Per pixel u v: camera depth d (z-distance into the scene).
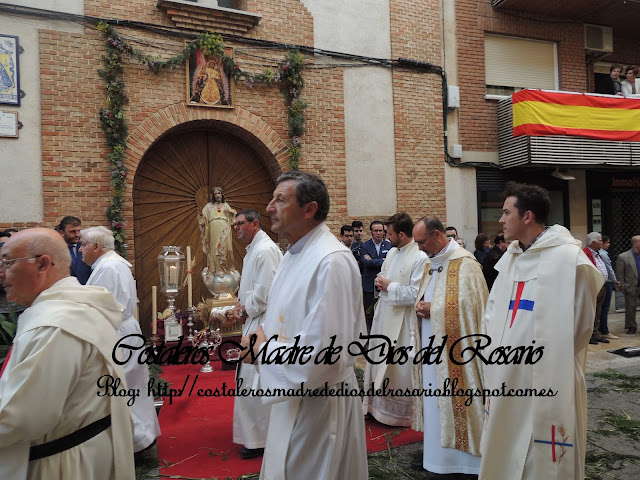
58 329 1.79
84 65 6.65
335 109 8.21
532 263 2.60
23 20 6.35
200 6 7.12
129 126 6.90
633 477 3.32
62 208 6.52
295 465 2.13
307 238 2.28
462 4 9.30
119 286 3.47
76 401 1.88
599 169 10.37
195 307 7.18
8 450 1.75
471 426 3.23
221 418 4.44
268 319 2.35
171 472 3.42
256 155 8.23
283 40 7.85
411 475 3.36
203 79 7.31
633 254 8.02
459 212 9.23
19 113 6.33
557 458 2.37
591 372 5.80
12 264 1.91
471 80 9.35
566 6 9.62
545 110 8.80
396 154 8.64
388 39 8.62
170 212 7.70
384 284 4.30
